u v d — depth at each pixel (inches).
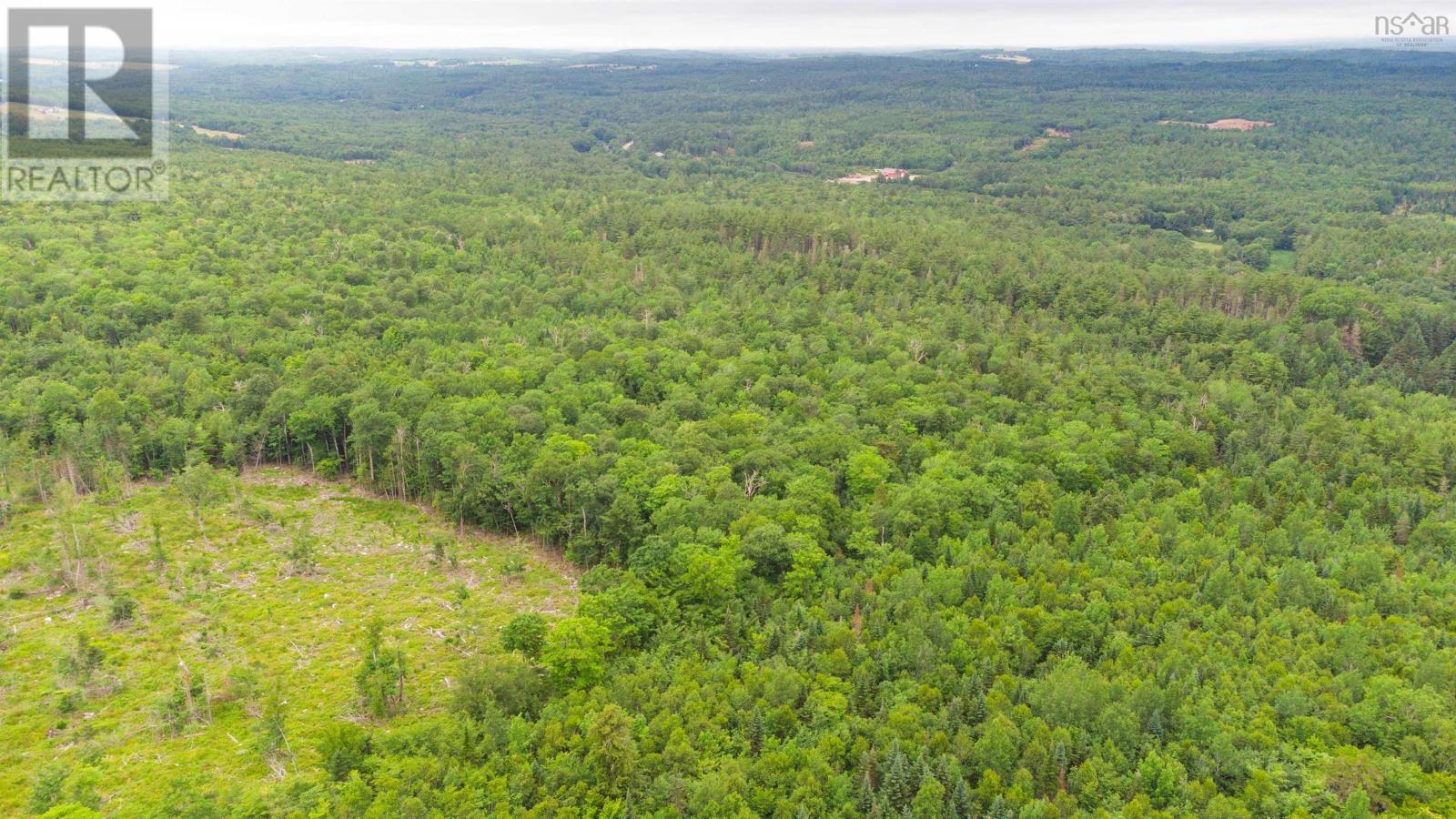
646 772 2390.5
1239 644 2984.7
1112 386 5334.6
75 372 4840.1
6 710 2819.9
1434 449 4606.3
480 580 3700.8
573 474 3878.0
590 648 2815.0
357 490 4453.7
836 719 2593.5
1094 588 3280.0
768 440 4347.9
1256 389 5664.4
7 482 4050.2
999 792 2349.9
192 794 2369.6
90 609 3368.6
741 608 3120.1
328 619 3380.9
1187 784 2415.1
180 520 4035.4
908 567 3393.2
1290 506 4062.5
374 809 2241.6
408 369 5128.0
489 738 2507.4
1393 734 2586.1
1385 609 3289.9
